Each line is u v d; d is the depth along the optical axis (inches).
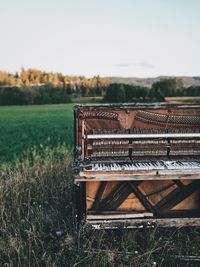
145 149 212.2
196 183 210.2
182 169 185.2
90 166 182.9
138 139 210.8
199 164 195.8
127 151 211.8
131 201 209.2
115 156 211.6
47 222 220.1
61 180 282.2
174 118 218.2
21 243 186.9
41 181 271.3
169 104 216.8
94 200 207.2
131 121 216.1
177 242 194.2
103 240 191.8
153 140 211.9
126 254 178.2
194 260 178.9
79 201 208.1
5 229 204.5
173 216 201.8
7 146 548.7
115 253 178.4
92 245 191.0
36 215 223.8
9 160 425.1
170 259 177.3
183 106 216.2
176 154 214.7
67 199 251.3
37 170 295.3
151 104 220.1
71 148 438.0
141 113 216.1
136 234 199.2
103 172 181.3
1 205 233.3
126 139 210.1
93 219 194.5
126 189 207.8
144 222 189.5
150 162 200.7
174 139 212.8
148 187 211.8
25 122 873.5
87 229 188.9
